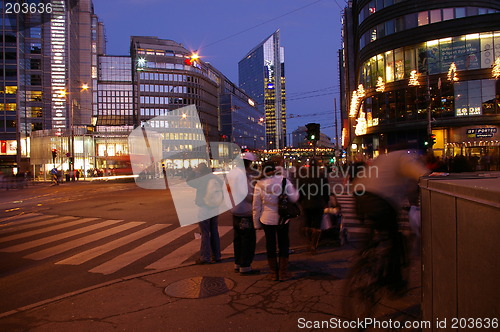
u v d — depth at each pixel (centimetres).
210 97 9712
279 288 446
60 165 4934
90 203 1661
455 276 168
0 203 1834
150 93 8650
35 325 366
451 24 3253
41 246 783
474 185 149
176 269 551
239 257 525
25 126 6844
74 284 518
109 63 10094
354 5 4544
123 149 5062
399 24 3509
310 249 629
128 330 346
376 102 3769
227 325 348
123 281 496
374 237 369
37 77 7044
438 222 196
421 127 3388
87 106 9325
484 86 3181
